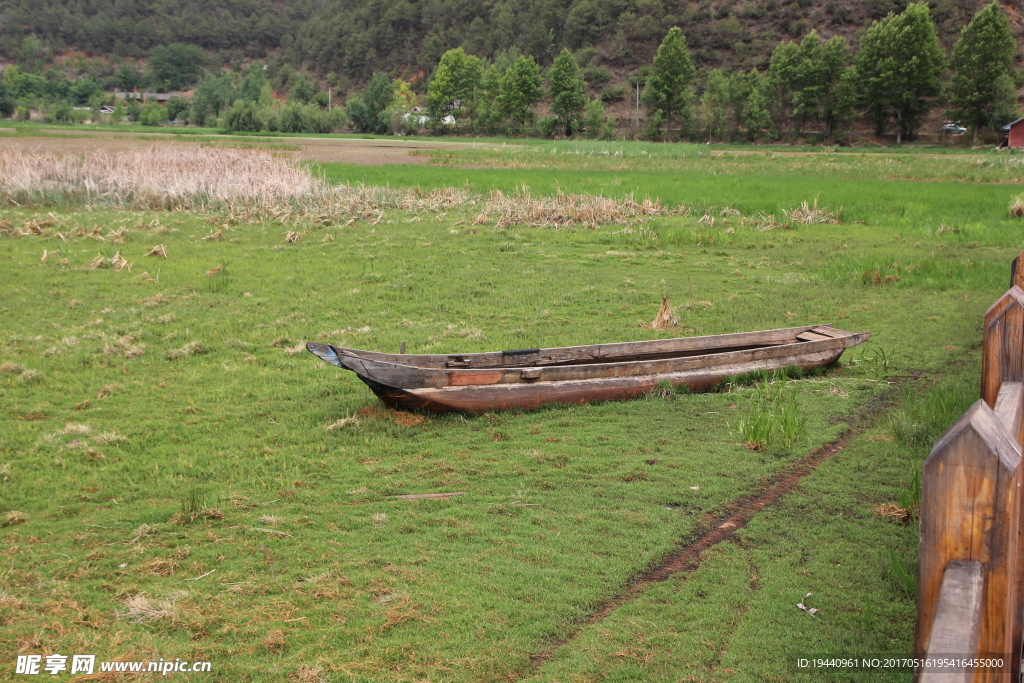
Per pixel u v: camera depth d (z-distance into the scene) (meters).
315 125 95.38
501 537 5.36
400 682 3.85
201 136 72.31
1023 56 95.81
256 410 7.89
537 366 8.40
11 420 7.53
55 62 174.38
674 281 14.30
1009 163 43.81
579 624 4.36
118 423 7.50
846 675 3.84
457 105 110.25
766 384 8.30
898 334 10.84
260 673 3.92
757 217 22.16
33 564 5.00
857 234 19.83
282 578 4.82
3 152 24.69
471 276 14.34
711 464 6.59
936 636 1.97
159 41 182.62
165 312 11.47
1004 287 13.66
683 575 4.85
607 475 6.39
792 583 4.72
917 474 5.82
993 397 3.30
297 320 11.30
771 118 87.50
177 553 5.11
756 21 120.75
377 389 7.44
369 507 5.86
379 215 20.61
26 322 10.81
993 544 2.10
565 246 17.66
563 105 90.69
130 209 21.28
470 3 154.12
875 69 80.00
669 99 89.31
